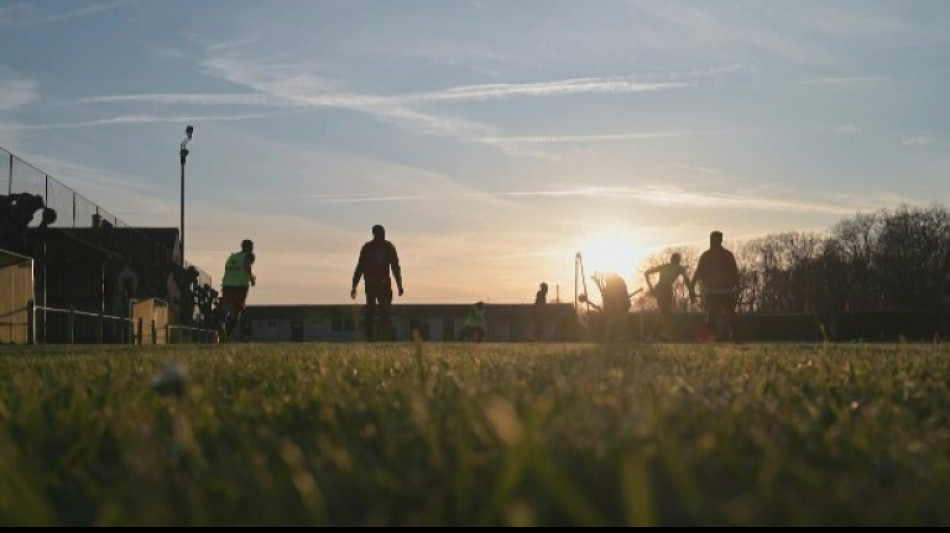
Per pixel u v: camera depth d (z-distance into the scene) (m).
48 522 2.21
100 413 4.18
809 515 2.11
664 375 6.28
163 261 45.00
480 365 7.31
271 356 9.55
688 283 22.31
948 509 2.16
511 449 2.44
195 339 48.09
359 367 7.12
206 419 3.95
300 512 2.33
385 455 3.07
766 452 2.82
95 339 29.47
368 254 22.17
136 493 2.51
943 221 102.75
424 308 89.56
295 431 3.99
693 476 2.57
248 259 25.05
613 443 2.76
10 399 4.94
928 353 10.45
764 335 63.75
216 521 2.25
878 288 105.88
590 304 27.67
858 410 4.46
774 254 117.62
